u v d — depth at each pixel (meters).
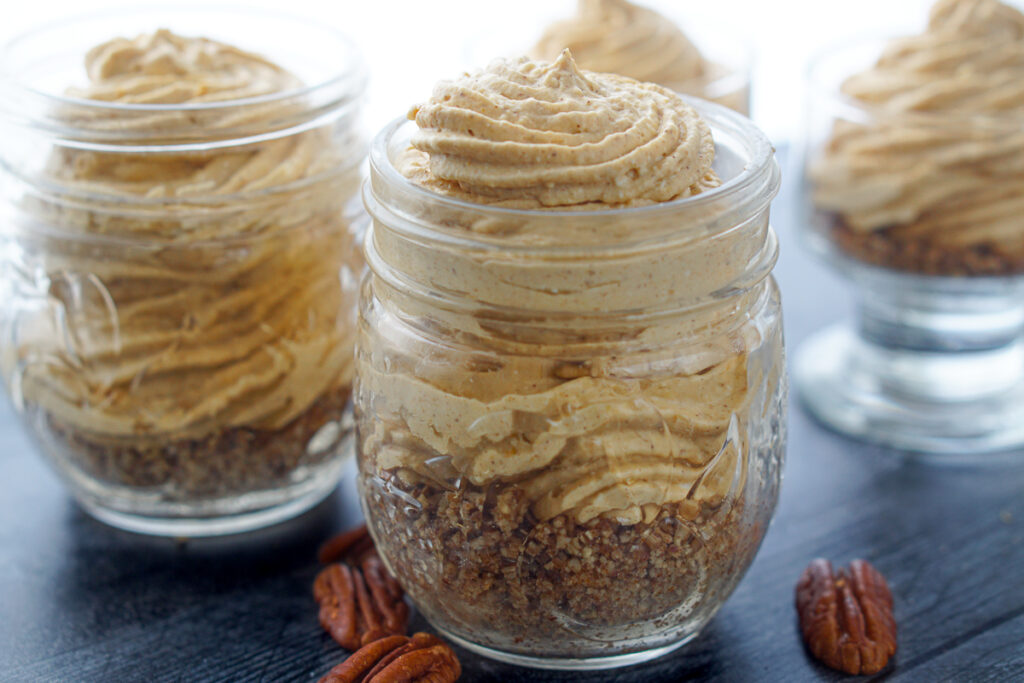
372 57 0.70
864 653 0.35
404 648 0.35
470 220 0.31
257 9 0.41
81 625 0.36
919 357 0.46
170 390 0.36
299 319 0.37
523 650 0.34
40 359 0.37
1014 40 0.45
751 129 0.34
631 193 0.32
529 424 0.31
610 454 0.31
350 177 0.38
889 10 0.81
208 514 0.39
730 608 0.37
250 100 0.36
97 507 0.39
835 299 0.50
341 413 0.38
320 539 0.39
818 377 0.46
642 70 0.45
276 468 0.38
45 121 0.36
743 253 0.32
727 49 0.46
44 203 0.36
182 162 0.36
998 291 0.44
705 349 0.32
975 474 0.42
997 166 0.42
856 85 0.46
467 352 0.32
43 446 0.38
